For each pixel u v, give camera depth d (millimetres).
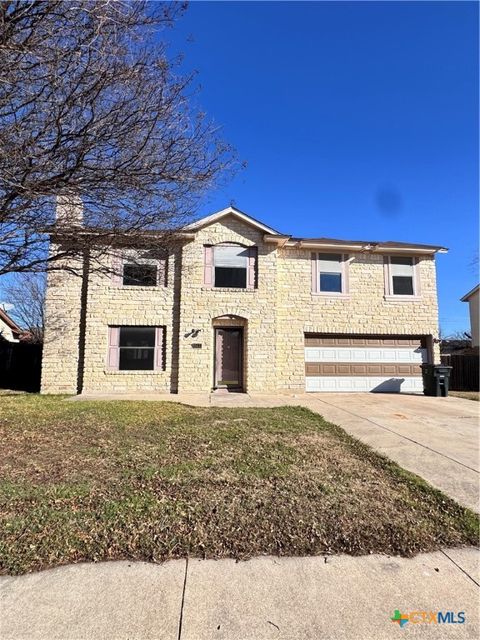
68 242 6531
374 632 2383
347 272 14570
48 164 4789
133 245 6832
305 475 4742
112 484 4324
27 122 4648
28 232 5902
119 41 4562
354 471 4969
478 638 2354
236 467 4926
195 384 13062
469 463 5453
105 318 13016
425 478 4867
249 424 7359
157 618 2455
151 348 13234
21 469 4742
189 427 7031
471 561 3156
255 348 13445
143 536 3318
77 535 3295
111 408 9062
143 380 13008
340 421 8148
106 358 12938
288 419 7965
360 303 14484
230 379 13648
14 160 4551
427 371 13297
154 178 5516
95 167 5137
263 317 13594
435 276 15062
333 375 14125
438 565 3092
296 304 14109
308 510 3846
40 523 3447
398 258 14953
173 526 3480
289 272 14219
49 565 2949
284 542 3326
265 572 2943
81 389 12781
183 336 13148
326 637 2338
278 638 2320
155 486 4297
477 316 23594
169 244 7410
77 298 13117
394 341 14711
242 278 13695
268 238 13641
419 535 3486
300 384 13758
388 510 3918
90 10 4156
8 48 3910
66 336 12938
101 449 5594
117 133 4992
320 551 3230
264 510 3820
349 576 2922
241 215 13602
